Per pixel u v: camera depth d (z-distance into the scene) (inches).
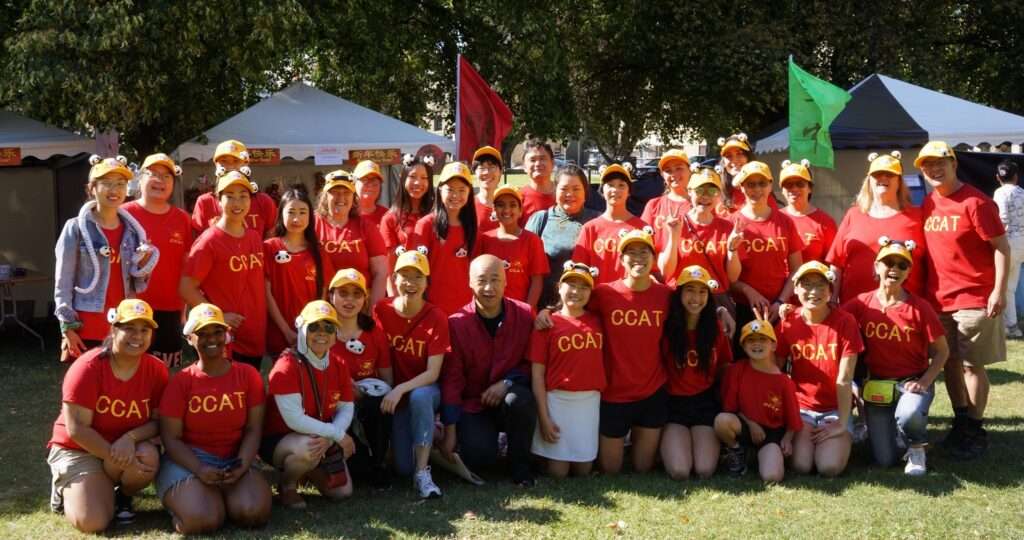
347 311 211.5
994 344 234.1
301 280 227.1
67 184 460.4
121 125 412.5
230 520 186.9
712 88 716.7
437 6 634.8
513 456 215.3
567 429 221.1
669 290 228.2
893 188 240.2
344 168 538.0
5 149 389.7
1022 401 293.3
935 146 236.8
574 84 804.6
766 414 222.8
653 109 847.1
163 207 234.8
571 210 257.3
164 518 192.9
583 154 1122.0
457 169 237.3
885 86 527.8
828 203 576.1
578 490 211.8
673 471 220.7
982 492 209.0
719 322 229.5
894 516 193.3
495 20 606.2
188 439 189.9
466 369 221.8
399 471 213.0
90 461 186.1
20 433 257.8
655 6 714.8
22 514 193.6
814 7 711.7
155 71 406.0
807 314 229.8
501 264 221.0
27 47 379.2
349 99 650.2
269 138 458.9
